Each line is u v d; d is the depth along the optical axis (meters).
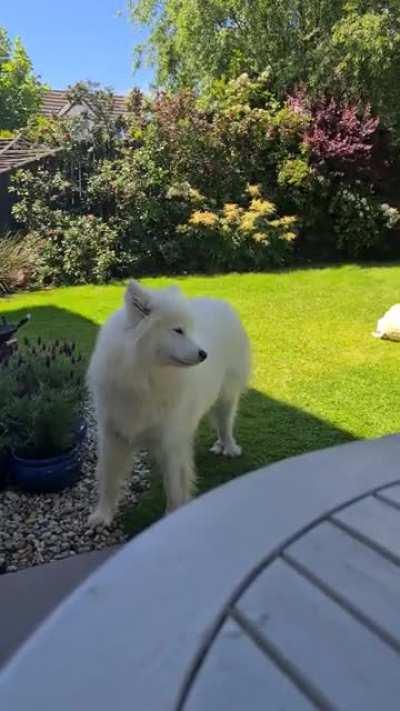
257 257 9.53
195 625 0.79
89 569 2.36
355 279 8.73
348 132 9.88
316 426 3.99
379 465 1.23
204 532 1.00
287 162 9.83
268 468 1.23
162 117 9.52
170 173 9.59
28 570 2.35
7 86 23.98
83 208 9.39
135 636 0.78
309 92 10.39
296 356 5.51
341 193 10.10
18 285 8.40
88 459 3.48
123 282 8.86
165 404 2.62
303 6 11.05
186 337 2.48
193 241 9.44
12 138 11.34
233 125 9.75
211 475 3.35
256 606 0.82
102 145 9.48
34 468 3.00
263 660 0.73
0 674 0.74
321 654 0.73
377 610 0.81
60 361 3.37
